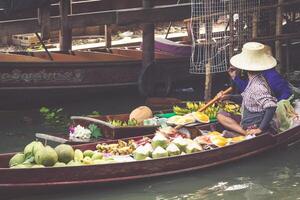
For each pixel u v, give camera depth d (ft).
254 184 22.29
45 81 34.27
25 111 34.73
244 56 24.77
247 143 24.34
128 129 24.73
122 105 35.83
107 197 20.83
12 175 19.43
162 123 26.18
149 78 37.19
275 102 24.54
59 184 20.16
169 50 39.60
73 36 53.93
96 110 34.60
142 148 22.39
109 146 23.22
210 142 24.03
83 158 21.77
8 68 32.89
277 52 35.42
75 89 35.45
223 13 32.71
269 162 24.59
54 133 29.55
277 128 25.98
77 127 25.20
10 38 51.39
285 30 41.88
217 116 25.95
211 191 21.61
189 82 39.73
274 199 20.97
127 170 21.33
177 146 23.07
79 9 42.32
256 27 33.99
